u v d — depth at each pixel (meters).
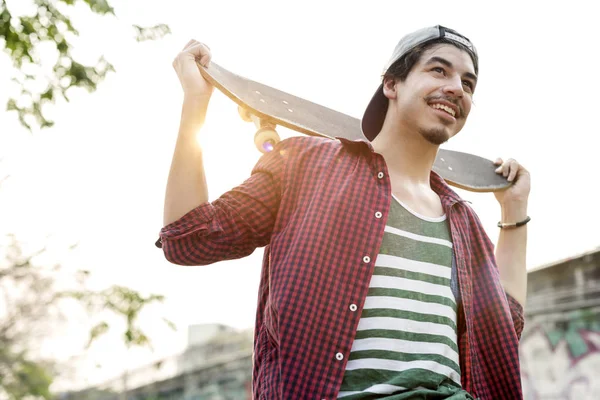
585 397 6.61
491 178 1.96
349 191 1.40
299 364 1.23
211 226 1.38
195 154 1.41
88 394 17.72
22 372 11.30
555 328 7.01
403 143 1.56
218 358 16.06
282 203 1.43
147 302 5.02
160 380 17.69
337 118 1.74
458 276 1.46
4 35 3.20
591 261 6.55
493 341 1.53
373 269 1.32
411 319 1.31
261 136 1.55
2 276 8.41
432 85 1.50
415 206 1.50
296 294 1.27
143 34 3.17
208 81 1.48
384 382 1.23
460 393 1.28
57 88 3.28
